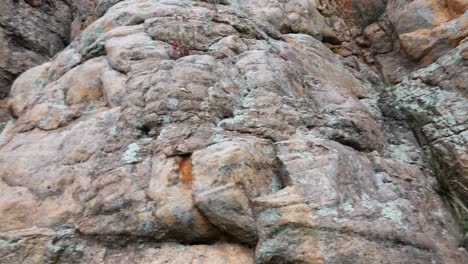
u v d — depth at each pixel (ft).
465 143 10.72
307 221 6.76
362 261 6.47
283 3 18.15
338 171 7.98
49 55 18.35
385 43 17.78
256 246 6.82
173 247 7.24
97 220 7.59
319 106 11.33
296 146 8.54
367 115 11.64
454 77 12.88
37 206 8.14
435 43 14.87
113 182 7.98
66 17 20.81
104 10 16.15
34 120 10.48
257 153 8.04
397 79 15.80
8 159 9.30
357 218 7.13
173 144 8.21
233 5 16.96
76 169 8.63
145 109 9.21
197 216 7.16
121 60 10.98
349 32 19.21
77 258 7.22
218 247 7.17
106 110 10.12
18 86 12.88
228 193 7.06
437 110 12.23
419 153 11.37
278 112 9.78
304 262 6.41
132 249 7.29
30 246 7.22
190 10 13.69
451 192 9.59
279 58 12.17
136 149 8.63
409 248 6.99
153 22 12.57
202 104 9.21
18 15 17.69
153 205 7.47
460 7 14.88
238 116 9.46
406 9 16.76
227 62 11.37
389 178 8.87
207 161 7.54
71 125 10.13
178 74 9.71
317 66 14.14
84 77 11.30
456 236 8.20
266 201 7.06
